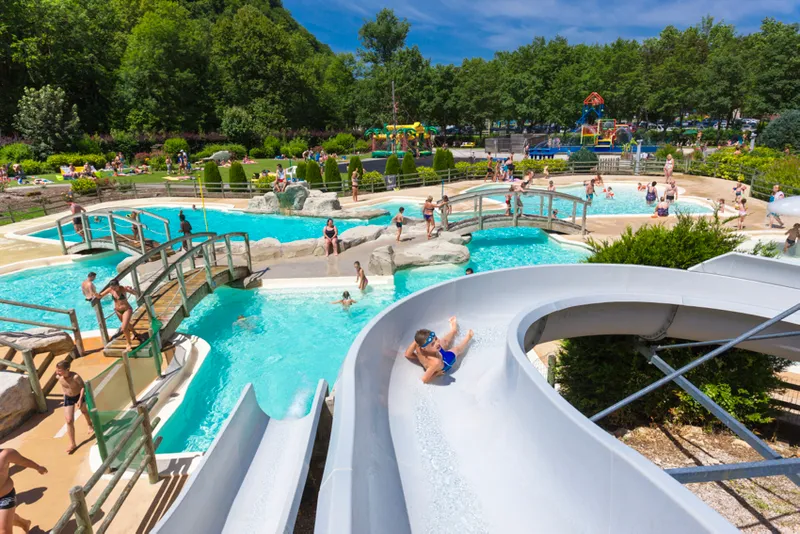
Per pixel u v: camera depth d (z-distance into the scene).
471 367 5.94
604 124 53.41
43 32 52.12
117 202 29.61
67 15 54.31
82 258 18.91
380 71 75.94
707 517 2.42
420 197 29.27
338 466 3.20
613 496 3.06
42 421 8.34
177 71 61.50
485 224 20.44
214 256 15.45
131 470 7.02
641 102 66.75
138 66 59.44
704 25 84.81
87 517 5.20
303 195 26.73
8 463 5.66
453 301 7.15
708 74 60.00
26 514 6.28
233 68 68.75
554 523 3.40
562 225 20.09
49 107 46.53
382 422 4.62
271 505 4.60
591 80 67.00
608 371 8.84
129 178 39.25
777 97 50.72
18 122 47.06
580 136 55.75
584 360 9.09
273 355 11.44
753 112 53.50
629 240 9.91
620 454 3.01
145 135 55.94
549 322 6.99
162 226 25.06
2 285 16.45
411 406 5.17
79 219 19.42
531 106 70.94
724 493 7.28
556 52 74.56
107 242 18.61
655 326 7.50
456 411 5.05
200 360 10.77
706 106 59.75
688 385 5.36
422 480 4.04
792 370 10.16
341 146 63.81
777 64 51.00
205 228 24.50
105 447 6.92
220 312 13.76
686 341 8.38
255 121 61.66
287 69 70.44
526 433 4.10
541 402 3.91
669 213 23.75
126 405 8.43
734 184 30.17
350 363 4.64
